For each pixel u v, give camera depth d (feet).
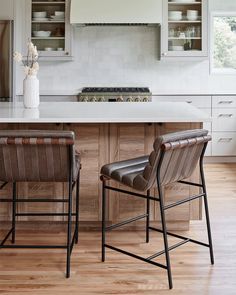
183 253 11.64
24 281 10.05
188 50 22.09
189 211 12.96
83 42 23.17
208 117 11.52
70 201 10.43
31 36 21.81
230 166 21.71
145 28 23.17
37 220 12.98
